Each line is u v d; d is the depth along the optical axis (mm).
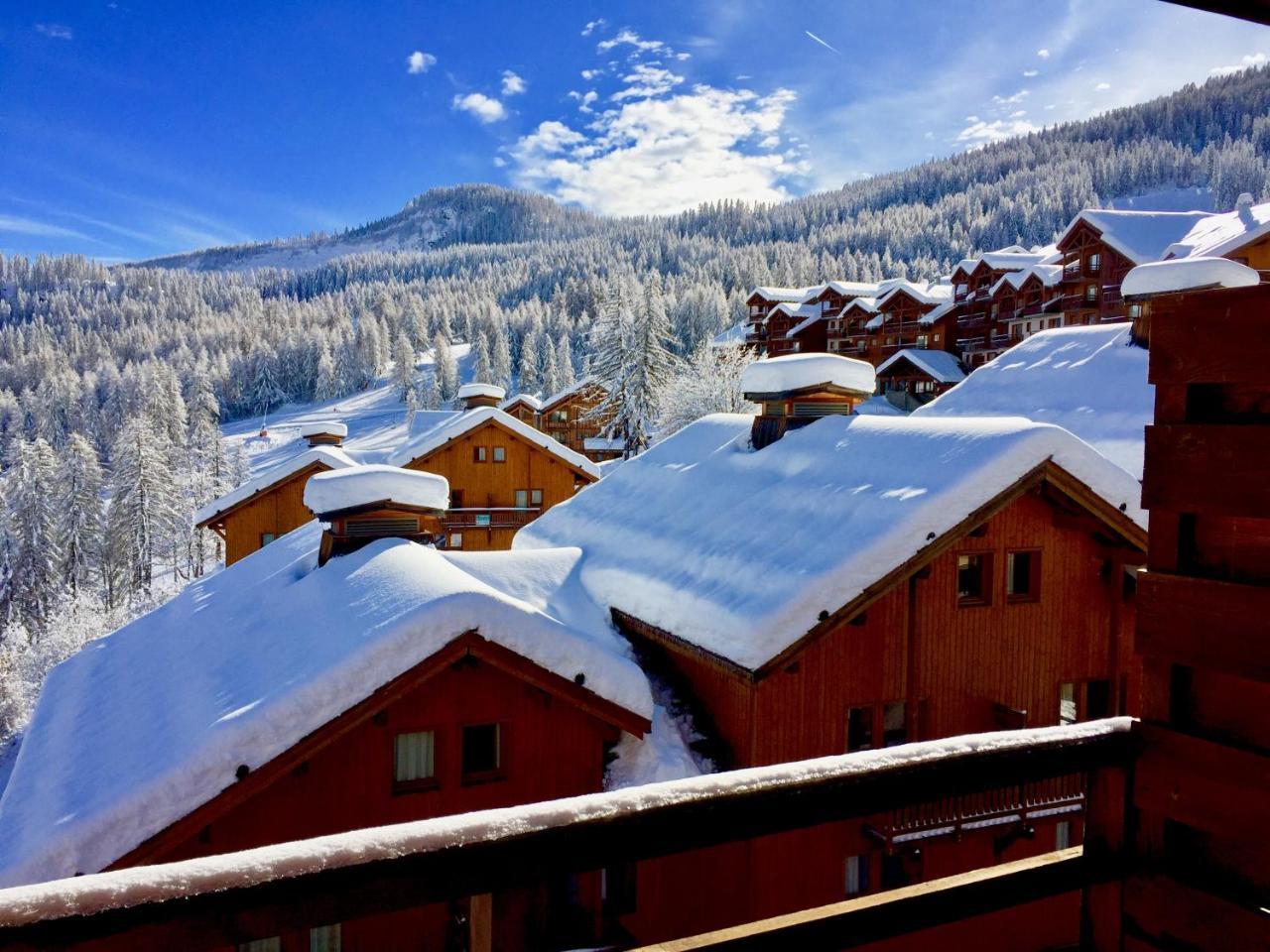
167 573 67500
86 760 9891
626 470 18641
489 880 1597
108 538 58062
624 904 10781
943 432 12391
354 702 8930
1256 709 2107
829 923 2006
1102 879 2340
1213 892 2170
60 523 59094
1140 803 2320
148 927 1350
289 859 1442
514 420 30141
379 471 13969
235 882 1401
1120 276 46750
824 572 10398
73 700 12891
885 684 11680
